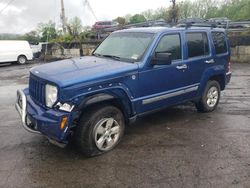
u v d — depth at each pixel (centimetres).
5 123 619
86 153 447
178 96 578
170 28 566
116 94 465
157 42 523
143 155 462
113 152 473
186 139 525
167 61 491
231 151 474
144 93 509
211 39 645
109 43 591
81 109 429
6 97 905
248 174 404
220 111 688
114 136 479
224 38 688
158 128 579
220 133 551
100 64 489
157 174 406
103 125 458
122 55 533
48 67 487
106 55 556
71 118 414
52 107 425
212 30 654
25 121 458
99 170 417
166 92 547
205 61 623
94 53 593
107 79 448
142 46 522
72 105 416
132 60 508
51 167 426
